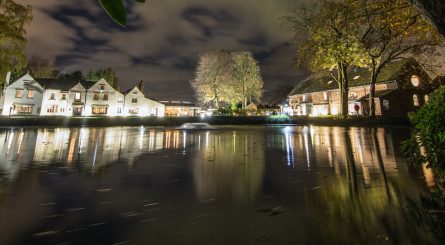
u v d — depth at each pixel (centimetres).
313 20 2316
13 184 384
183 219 248
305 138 1253
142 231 221
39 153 759
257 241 203
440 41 1065
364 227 225
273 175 442
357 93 4241
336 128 2212
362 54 2017
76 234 215
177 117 3625
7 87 4244
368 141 1029
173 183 390
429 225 223
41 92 4497
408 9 583
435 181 375
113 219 247
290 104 5994
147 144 1042
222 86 5294
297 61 2588
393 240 201
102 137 1437
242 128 2570
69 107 4672
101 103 4959
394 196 311
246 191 346
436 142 245
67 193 335
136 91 5325
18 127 2473
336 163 554
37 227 228
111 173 469
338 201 298
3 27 1505
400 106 3644
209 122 3700
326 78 5203
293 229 224
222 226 231
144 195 327
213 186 374
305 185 374
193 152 773
